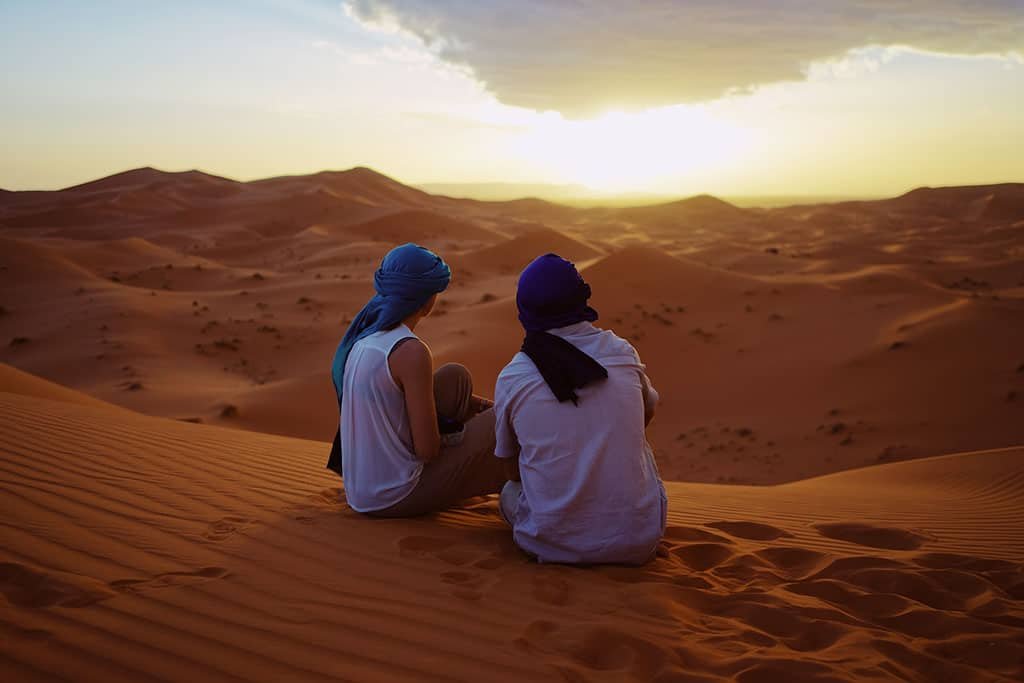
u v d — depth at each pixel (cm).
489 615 267
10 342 5294
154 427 671
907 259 11838
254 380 4681
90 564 289
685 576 320
